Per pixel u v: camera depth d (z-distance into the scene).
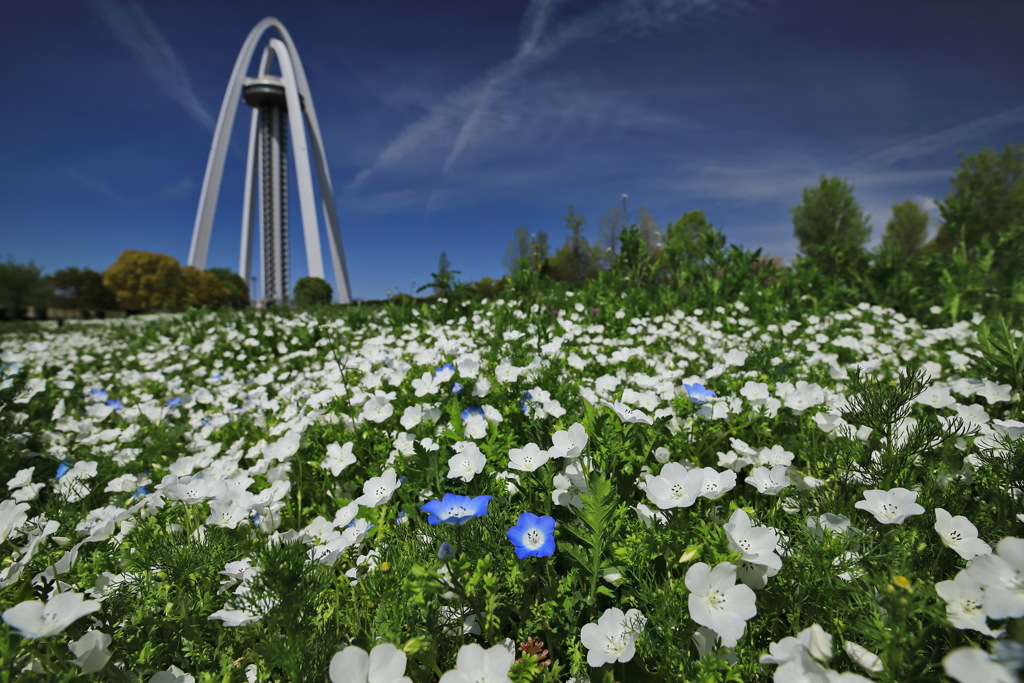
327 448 2.92
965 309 7.99
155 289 75.44
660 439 2.53
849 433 2.36
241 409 4.70
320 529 2.07
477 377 3.33
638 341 6.67
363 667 1.18
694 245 11.42
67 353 10.03
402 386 3.71
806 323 8.05
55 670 1.39
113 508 2.36
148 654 1.53
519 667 1.39
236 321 11.34
